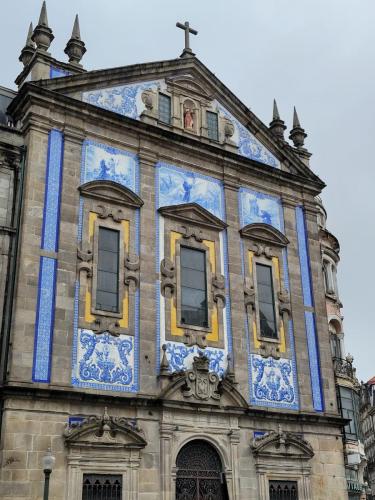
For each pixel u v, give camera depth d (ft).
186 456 76.33
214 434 78.18
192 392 77.56
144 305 79.05
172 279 82.64
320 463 86.74
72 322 72.95
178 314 81.51
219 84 99.25
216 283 86.58
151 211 84.43
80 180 79.97
